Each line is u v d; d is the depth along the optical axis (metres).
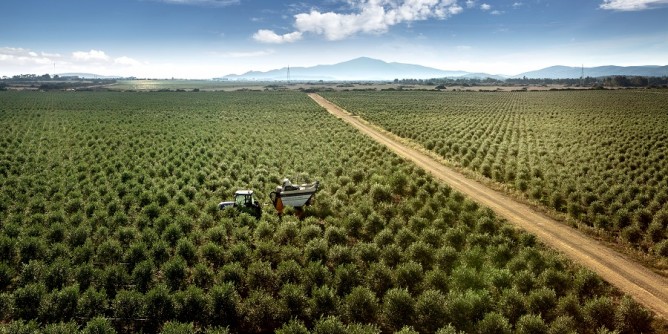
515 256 17.44
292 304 13.48
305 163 37.31
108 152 39.84
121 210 22.27
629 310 12.82
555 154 41.19
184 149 42.31
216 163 36.44
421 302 13.19
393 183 28.53
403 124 69.00
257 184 29.11
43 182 27.34
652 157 37.12
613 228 21.31
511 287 15.00
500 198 27.28
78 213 21.02
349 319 13.30
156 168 34.12
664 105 98.25
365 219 22.08
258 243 18.17
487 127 64.62
